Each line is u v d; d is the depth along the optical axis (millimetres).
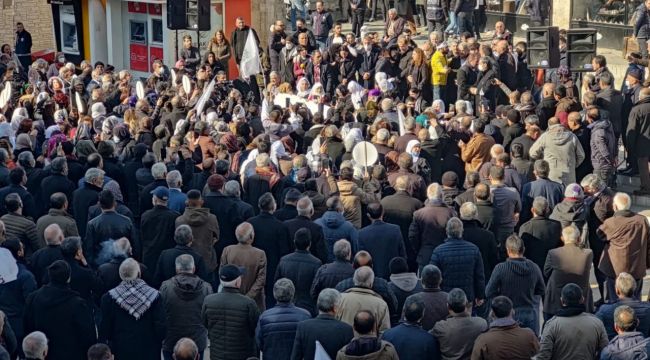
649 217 28203
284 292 16797
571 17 43594
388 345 14945
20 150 26312
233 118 30781
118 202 22656
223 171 22922
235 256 18766
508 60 35250
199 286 17859
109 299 17250
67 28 49938
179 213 21891
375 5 49562
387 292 17266
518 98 30047
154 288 18328
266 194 20312
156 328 17328
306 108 30969
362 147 24188
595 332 15945
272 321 16750
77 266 18250
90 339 17156
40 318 17000
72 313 17047
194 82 37219
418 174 24672
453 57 36469
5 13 53219
